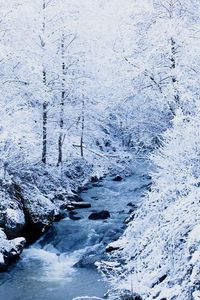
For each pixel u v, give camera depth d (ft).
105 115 69.87
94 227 40.27
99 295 26.53
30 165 48.60
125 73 45.39
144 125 50.16
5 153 41.22
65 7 55.16
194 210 19.12
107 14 65.92
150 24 46.91
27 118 43.78
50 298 26.96
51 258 35.06
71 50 58.90
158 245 20.48
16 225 35.91
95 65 62.95
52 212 42.01
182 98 38.52
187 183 20.56
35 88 49.67
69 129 64.85
